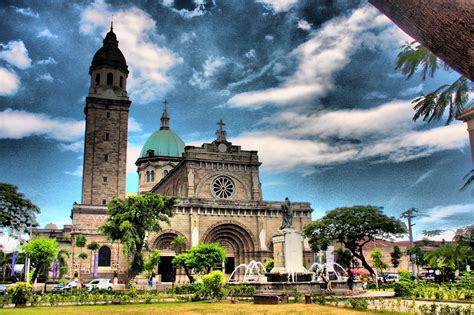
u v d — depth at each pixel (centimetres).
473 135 1493
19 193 3794
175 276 6888
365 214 5925
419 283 4753
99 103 9275
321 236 6056
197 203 7469
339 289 4003
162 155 10894
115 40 9894
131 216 4759
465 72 343
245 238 7694
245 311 2348
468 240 1284
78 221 8081
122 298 3272
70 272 7444
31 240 5072
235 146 8312
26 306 3008
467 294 3269
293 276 4031
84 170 8900
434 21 346
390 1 376
